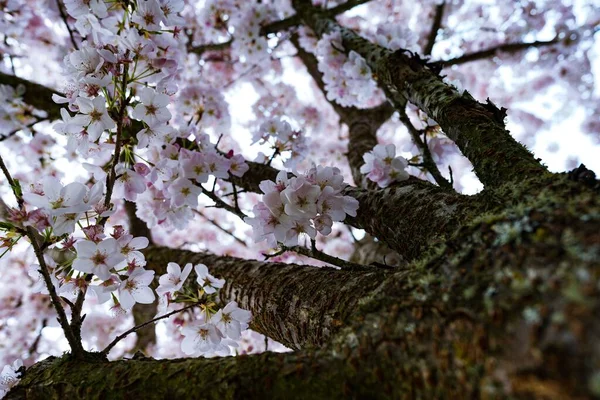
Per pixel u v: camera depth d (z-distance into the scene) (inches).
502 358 23.6
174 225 81.6
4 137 122.1
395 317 31.3
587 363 20.1
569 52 207.3
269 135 101.7
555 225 26.2
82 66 56.8
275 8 178.1
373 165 73.1
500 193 41.4
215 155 72.1
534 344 22.3
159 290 66.0
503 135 52.1
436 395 27.1
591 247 22.9
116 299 63.4
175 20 63.3
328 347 35.0
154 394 39.4
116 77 57.2
